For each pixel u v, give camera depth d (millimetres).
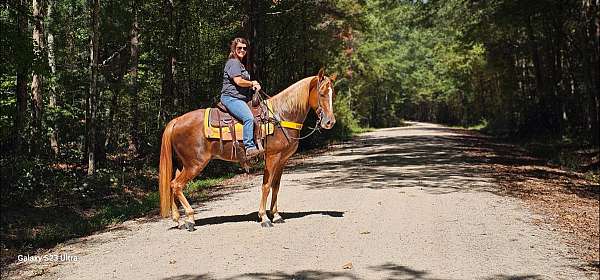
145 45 20828
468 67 53156
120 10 18422
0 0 11984
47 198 12320
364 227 8703
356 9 30922
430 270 6570
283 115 8789
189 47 21000
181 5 20016
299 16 26234
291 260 6918
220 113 8695
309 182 14516
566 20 26438
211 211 10688
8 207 11203
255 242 7801
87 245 8195
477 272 6555
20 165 12820
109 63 21062
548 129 33000
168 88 20828
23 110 13930
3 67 10688
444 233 8414
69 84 17984
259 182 15438
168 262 6957
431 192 12297
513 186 13875
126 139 20328
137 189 14852
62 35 19312
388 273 6418
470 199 11484
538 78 34062
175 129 8727
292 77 30750
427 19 28500
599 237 8727
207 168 17906
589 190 13938
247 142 8422
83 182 13828
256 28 23406
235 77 8477
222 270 6551
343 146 30234
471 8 27531
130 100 19031
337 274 6359
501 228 8906
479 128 57688
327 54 32688
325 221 9148
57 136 17953
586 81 24500
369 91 63938
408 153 23625
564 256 7461
